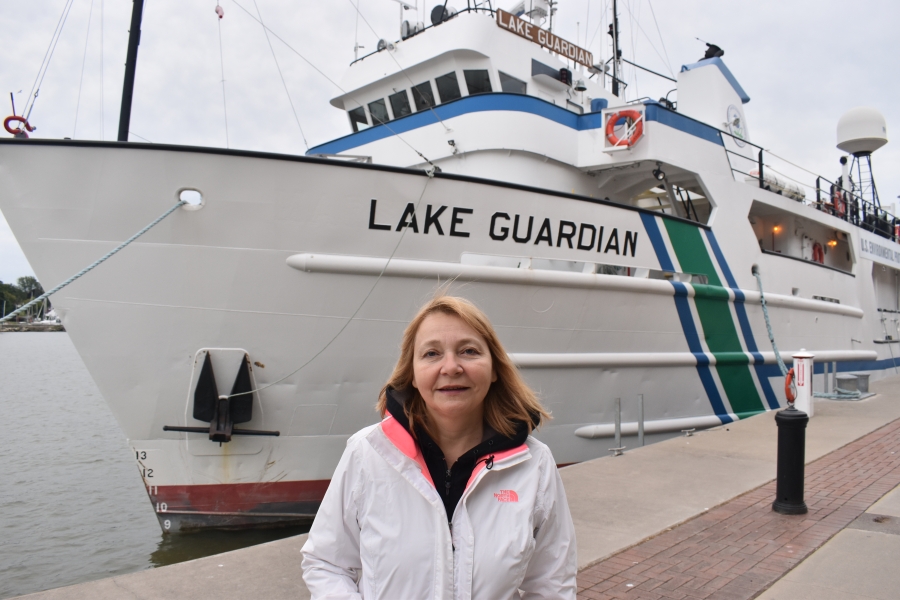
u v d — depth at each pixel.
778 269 9.84
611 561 3.75
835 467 5.99
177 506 5.76
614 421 7.42
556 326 6.77
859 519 4.47
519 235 6.43
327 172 5.50
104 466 10.26
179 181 5.23
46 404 17.92
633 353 7.46
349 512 1.64
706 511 4.68
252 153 5.29
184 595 3.19
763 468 5.92
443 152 8.48
